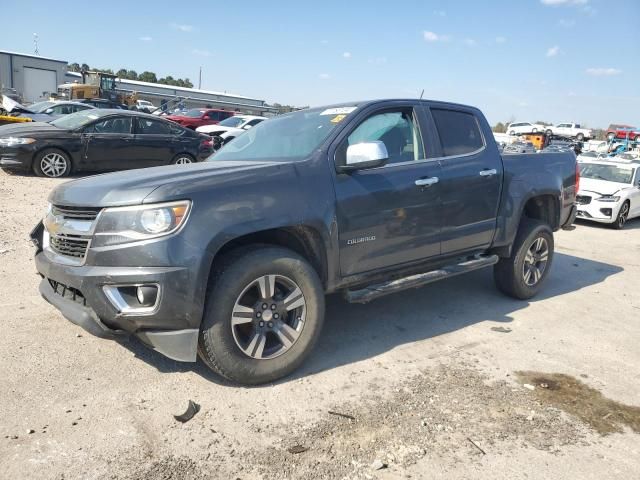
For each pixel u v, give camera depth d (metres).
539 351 4.38
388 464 2.79
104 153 12.53
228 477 2.64
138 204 3.15
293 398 3.42
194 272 3.15
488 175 4.94
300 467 2.74
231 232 3.29
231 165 3.85
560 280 6.74
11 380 3.45
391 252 4.23
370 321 4.88
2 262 5.91
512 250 5.47
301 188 3.65
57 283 3.60
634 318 5.38
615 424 3.30
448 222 4.63
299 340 3.65
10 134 11.75
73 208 3.37
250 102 64.50
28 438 2.86
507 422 3.25
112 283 3.12
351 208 3.89
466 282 6.27
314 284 3.67
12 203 9.04
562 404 3.51
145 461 2.73
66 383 3.46
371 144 3.76
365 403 3.40
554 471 2.80
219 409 3.24
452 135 4.88
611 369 4.10
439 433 3.10
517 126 55.53
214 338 3.32
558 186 5.75
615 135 44.56
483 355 4.24
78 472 2.63
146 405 3.25
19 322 4.36
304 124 4.43
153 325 3.18
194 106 59.22
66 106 19.58
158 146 13.29
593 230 11.70
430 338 4.54
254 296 3.54
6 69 48.19
